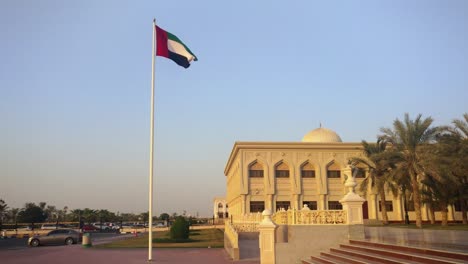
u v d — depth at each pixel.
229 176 77.44
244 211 52.88
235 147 55.62
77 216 118.44
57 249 27.44
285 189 54.09
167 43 19.86
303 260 17.44
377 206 54.44
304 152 55.09
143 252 24.48
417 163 33.88
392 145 38.62
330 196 54.31
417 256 11.78
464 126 34.00
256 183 53.94
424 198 39.62
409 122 35.53
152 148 18.19
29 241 33.72
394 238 16.94
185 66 20.23
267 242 17.88
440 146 33.22
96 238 46.22
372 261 13.45
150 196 18.11
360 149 50.91
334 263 14.85
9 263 18.98
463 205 39.00
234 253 20.38
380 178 38.41
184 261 19.50
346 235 17.92
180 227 35.09
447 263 10.61
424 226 34.84
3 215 100.00
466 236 17.59
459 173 32.34
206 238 39.12
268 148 54.59
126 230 67.88
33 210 103.56
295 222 18.27
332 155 55.28
